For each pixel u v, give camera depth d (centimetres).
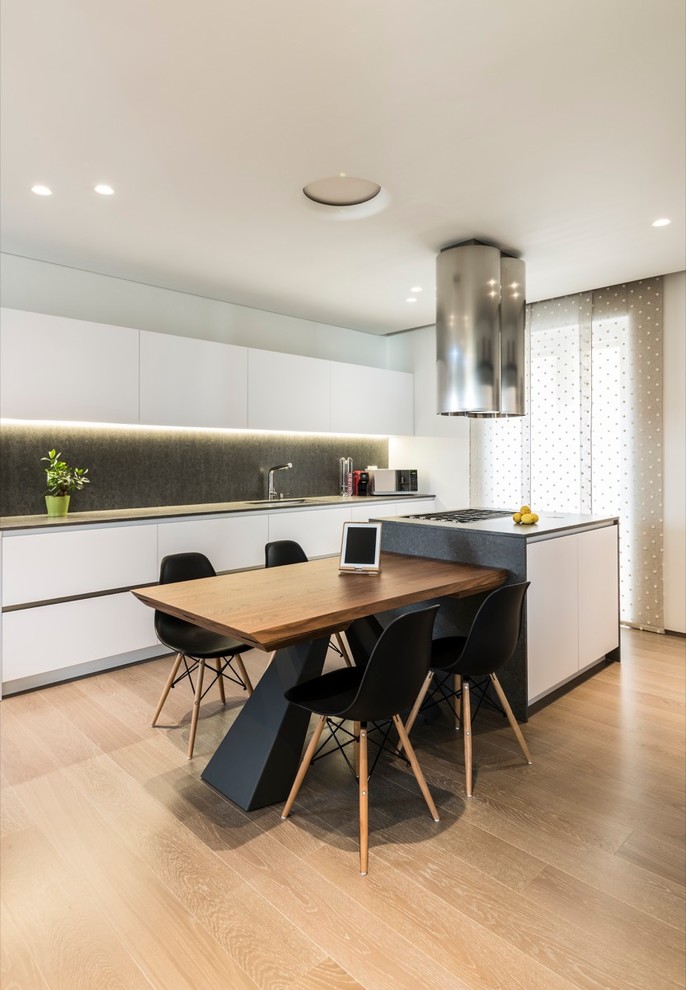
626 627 470
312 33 185
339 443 597
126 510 429
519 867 189
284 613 201
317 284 449
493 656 237
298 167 270
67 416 367
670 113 231
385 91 215
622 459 467
